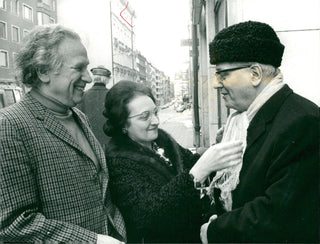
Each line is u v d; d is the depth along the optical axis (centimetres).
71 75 118
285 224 94
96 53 238
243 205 107
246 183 105
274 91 108
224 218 105
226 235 103
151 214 115
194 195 114
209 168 114
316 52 179
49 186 110
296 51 179
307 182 95
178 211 114
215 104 450
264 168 101
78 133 129
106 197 129
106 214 124
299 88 180
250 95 112
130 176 122
